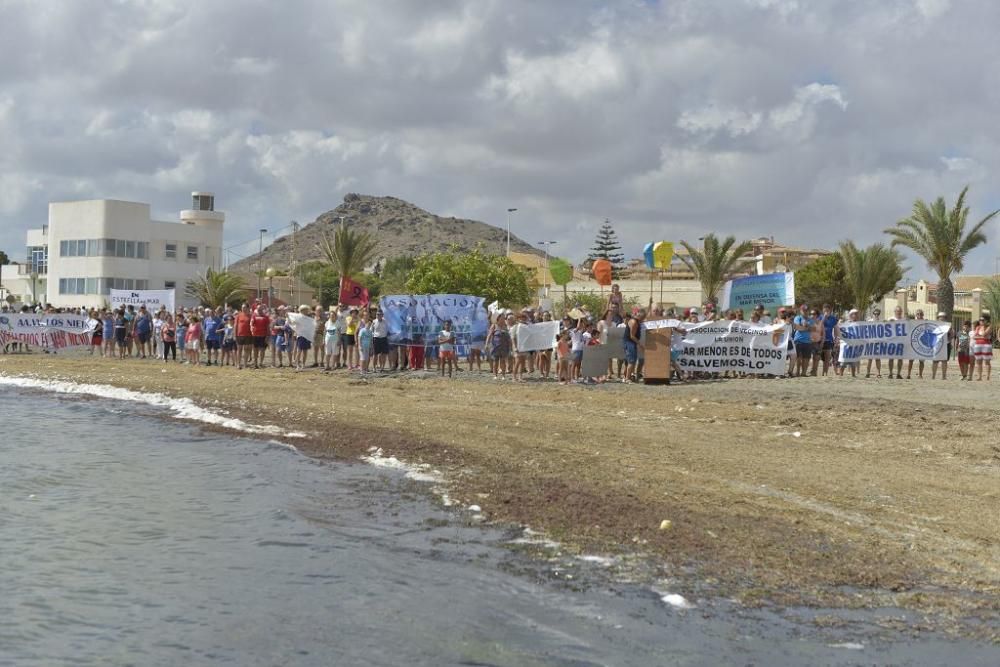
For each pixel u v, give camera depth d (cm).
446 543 1006
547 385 2452
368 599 831
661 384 2392
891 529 1014
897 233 4925
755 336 2478
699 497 1166
